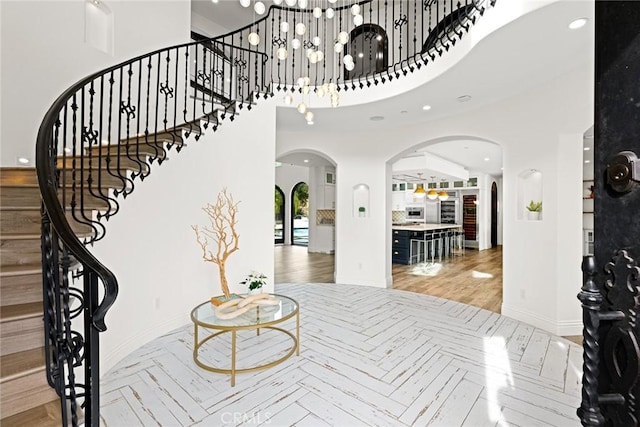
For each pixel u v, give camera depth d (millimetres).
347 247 6090
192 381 2598
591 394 754
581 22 2529
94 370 1201
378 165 5875
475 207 11562
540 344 3318
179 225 3691
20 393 1447
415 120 5234
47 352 1395
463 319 4090
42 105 3150
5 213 2207
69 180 2900
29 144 3064
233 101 4133
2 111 2918
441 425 2086
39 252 2039
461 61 3195
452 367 2836
